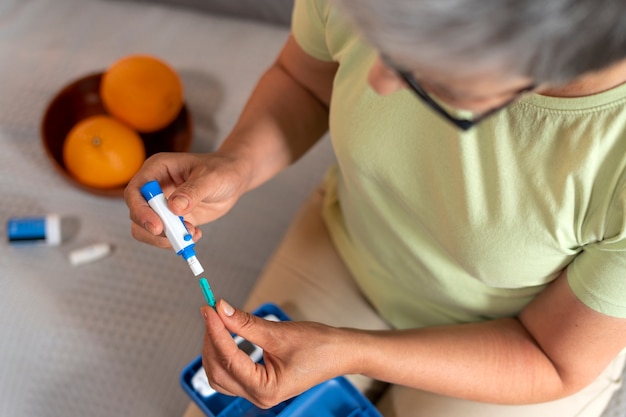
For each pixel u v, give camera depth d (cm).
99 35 135
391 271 81
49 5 138
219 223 116
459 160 59
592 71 38
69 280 111
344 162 71
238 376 65
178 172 73
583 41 35
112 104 112
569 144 54
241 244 115
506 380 71
